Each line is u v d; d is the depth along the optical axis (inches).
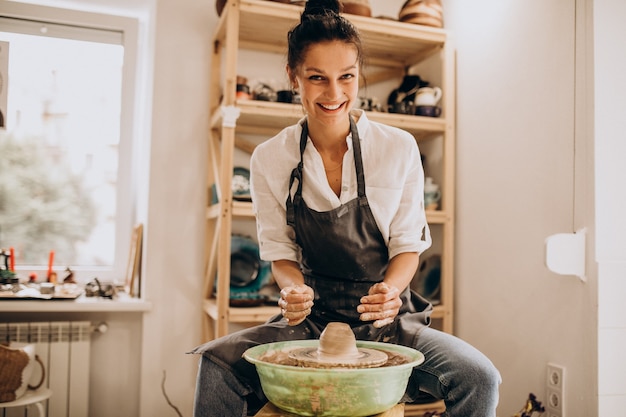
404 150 67.7
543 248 93.9
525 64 102.2
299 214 67.9
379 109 118.4
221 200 103.7
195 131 121.8
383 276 70.0
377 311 54.2
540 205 97.7
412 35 116.6
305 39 58.7
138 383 120.2
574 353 89.4
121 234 129.9
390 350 56.6
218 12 114.8
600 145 86.7
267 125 120.1
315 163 67.3
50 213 128.2
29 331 111.0
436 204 119.6
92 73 130.5
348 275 68.7
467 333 116.8
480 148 114.3
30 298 109.4
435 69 129.0
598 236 86.2
